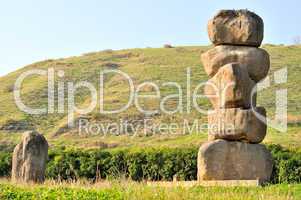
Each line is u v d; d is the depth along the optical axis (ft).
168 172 96.32
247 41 70.33
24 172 79.51
